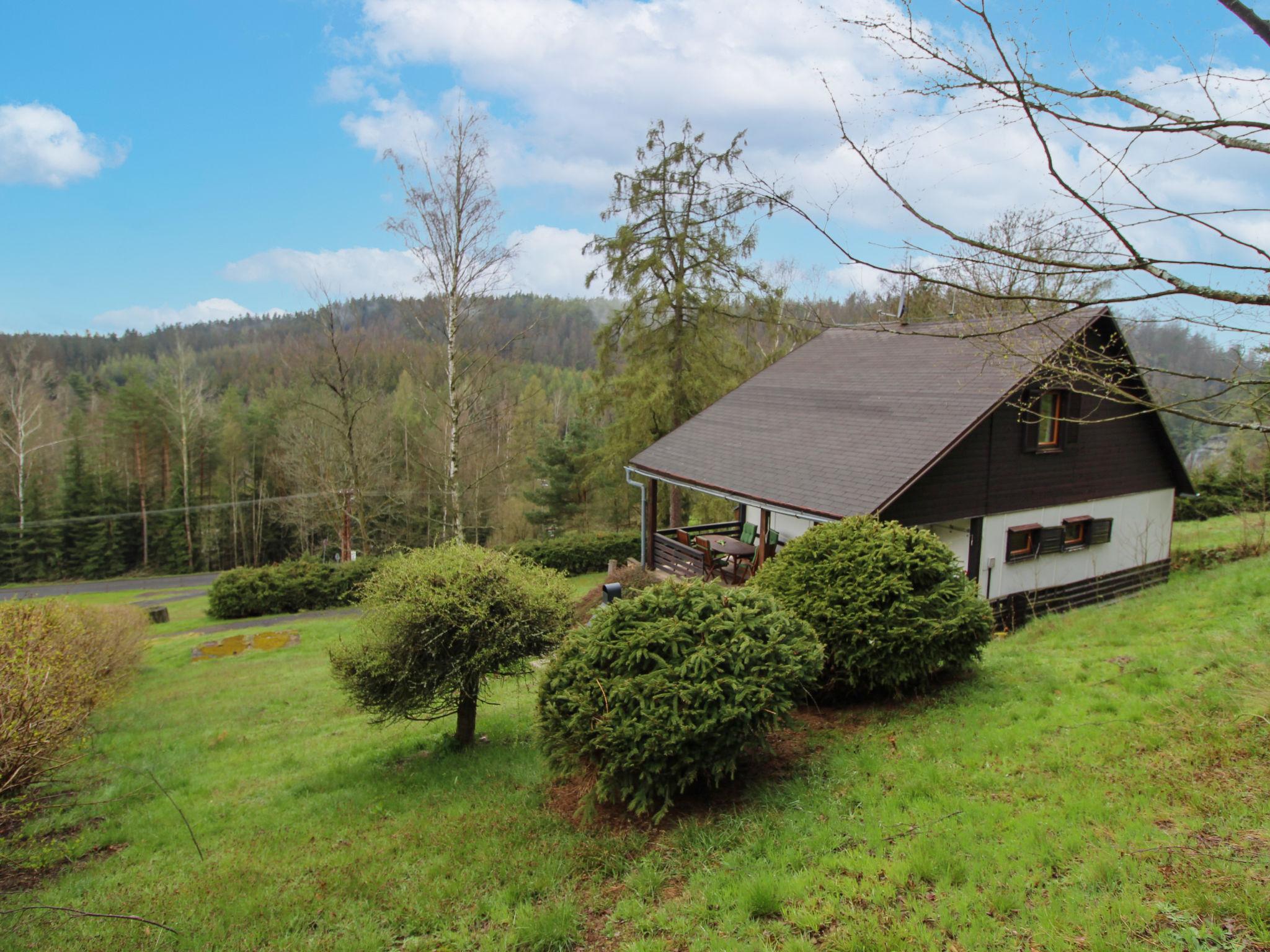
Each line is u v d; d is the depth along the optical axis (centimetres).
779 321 2364
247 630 1978
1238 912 327
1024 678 713
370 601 784
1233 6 234
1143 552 1482
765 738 551
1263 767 458
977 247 295
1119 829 414
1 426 4112
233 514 4316
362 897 486
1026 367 531
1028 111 275
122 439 4169
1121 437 1401
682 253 2328
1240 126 247
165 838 651
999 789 490
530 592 787
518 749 795
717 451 1511
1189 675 638
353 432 3062
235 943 445
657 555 1661
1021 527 1244
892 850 431
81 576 4122
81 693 855
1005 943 333
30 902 539
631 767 511
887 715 677
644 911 419
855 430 1287
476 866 504
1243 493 1903
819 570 740
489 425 3631
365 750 872
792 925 376
